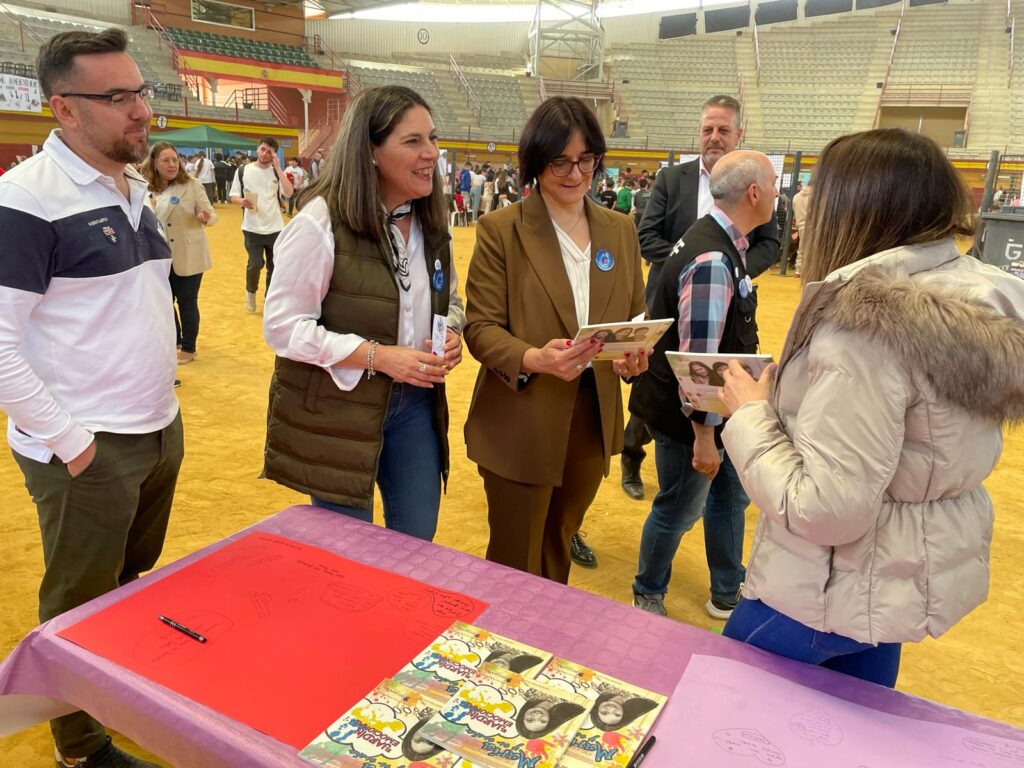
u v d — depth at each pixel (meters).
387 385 1.90
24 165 1.59
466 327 2.16
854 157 1.19
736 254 2.27
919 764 1.04
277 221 7.52
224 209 20.28
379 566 1.54
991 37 27.70
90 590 1.83
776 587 1.22
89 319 1.67
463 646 1.27
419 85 29.33
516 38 33.25
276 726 1.09
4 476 3.87
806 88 28.72
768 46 30.45
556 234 2.13
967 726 1.12
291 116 27.95
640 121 29.03
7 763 2.04
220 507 3.61
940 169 1.15
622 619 1.38
